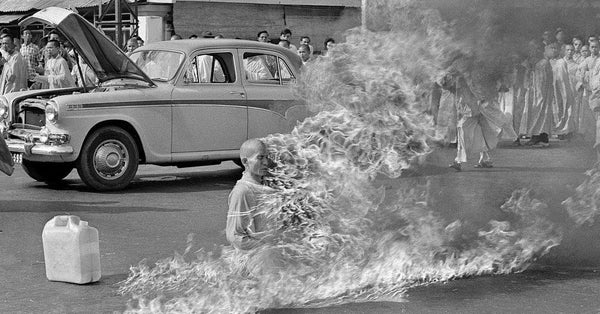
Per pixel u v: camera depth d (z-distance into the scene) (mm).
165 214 11531
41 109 13461
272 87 14516
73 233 7980
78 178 14977
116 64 13688
